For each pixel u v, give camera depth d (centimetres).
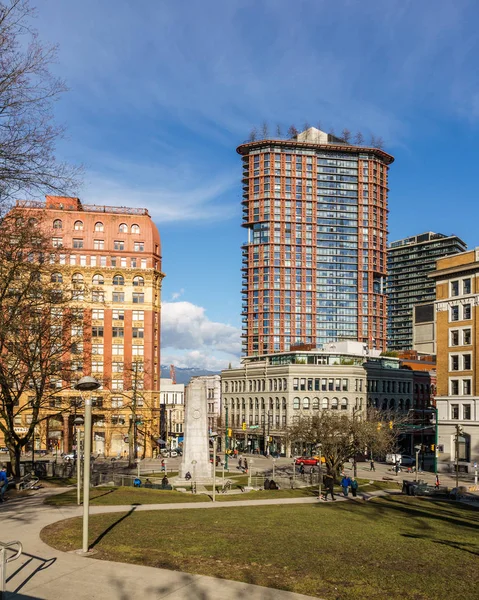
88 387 1939
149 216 11712
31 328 4069
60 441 10756
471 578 1656
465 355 8006
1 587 1373
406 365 14575
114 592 1504
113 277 11200
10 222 3609
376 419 8669
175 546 1942
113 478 5166
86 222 11212
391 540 2194
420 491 4819
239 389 14125
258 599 1462
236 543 2011
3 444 10519
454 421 8006
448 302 8269
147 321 11212
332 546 2028
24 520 2455
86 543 1877
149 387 11038
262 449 12744
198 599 1460
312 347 14850
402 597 1481
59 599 1452
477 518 3172
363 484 5881
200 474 6012
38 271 4041
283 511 3095
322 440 6297
